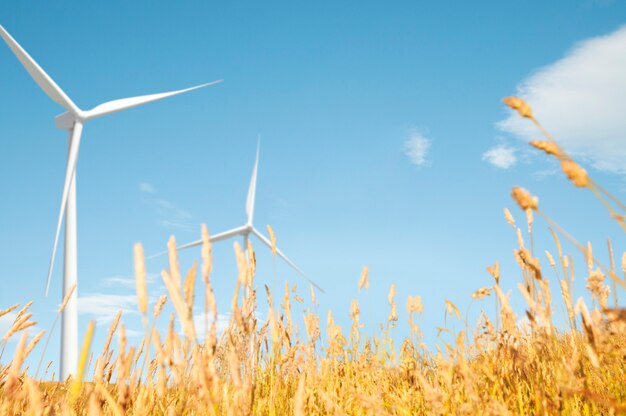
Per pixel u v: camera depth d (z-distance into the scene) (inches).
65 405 73.9
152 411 103.0
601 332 90.7
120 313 113.1
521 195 66.9
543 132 64.7
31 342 94.1
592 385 117.4
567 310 111.3
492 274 117.3
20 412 101.7
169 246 79.7
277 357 129.2
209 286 84.1
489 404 107.8
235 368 87.2
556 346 120.6
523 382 130.6
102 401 103.3
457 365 121.3
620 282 67.9
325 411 133.5
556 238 112.8
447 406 114.8
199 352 95.0
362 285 188.9
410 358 162.2
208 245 84.0
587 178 61.4
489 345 141.7
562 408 107.7
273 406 118.3
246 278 93.3
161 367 94.4
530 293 114.3
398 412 127.3
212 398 85.7
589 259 103.9
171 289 79.4
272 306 119.9
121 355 85.1
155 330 94.7
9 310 115.0
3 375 115.6
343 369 179.5
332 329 176.6
